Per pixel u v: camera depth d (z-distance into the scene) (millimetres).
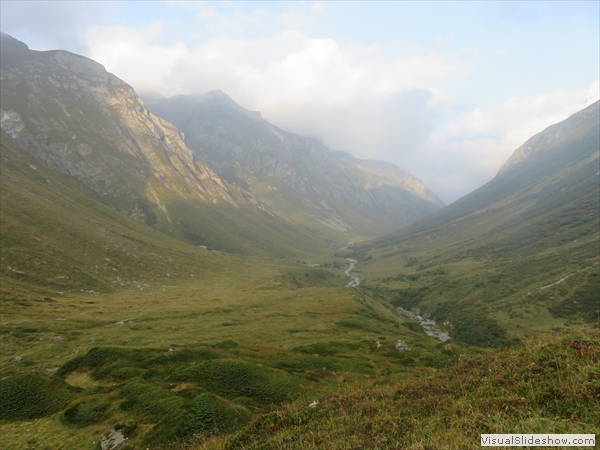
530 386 11953
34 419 21875
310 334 66812
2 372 35938
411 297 186375
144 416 21016
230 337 59438
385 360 44688
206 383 27266
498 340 111375
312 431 13086
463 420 10750
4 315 57062
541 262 179500
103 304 80438
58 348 45688
